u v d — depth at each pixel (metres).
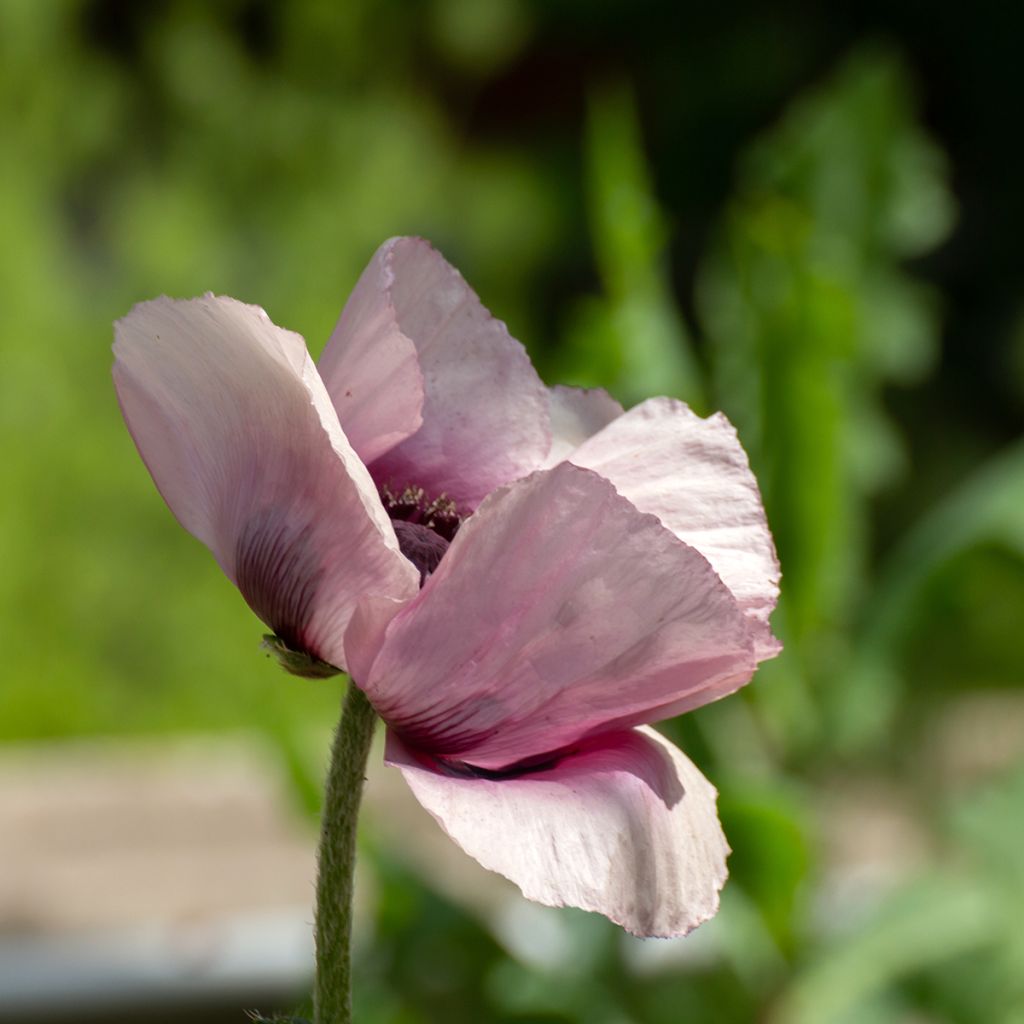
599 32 4.29
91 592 2.20
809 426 0.99
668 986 0.94
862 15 4.25
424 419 0.57
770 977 0.94
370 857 0.91
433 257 0.56
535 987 0.91
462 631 0.51
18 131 2.60
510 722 0.52
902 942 0.92
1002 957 0.93
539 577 0.51
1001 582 1.05
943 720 1.13
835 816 1.06
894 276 1.11
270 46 3.11
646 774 0.52
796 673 1.02
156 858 1.00
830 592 1.03
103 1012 0.84
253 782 1.06
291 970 0.86
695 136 4.21
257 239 2.79
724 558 0.54
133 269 2.62
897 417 3.51
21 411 2.30
